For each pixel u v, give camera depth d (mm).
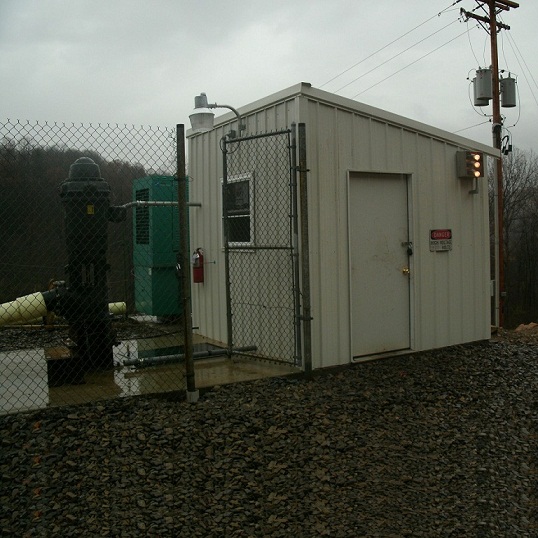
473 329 8688
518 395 6637
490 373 7332
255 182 7305
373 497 4387
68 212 6277
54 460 4395
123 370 6531
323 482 4492
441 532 4039
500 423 5859
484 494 4566
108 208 6422
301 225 6391
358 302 7367
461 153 8367
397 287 7785
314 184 6809
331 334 7004
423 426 5633
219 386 6051
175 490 4207
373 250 7535
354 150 7219
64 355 6668
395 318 7773
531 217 36312
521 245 37031
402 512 4230
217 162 8180
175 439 4836
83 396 5543
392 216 7746
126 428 4934
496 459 5141
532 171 36500
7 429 4797
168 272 9320
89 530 3711
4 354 7090
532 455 5273
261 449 4852
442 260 8266
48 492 4039
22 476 4195
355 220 7348
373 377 6836
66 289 6406
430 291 8109
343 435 5238
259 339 7301
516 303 36938
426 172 8055
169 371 6551
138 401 5516
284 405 5676
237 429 5102
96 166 6395
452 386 6730
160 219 9227
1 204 6969
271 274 7082
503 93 18359
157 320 9695
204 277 8570
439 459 5051
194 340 8297
